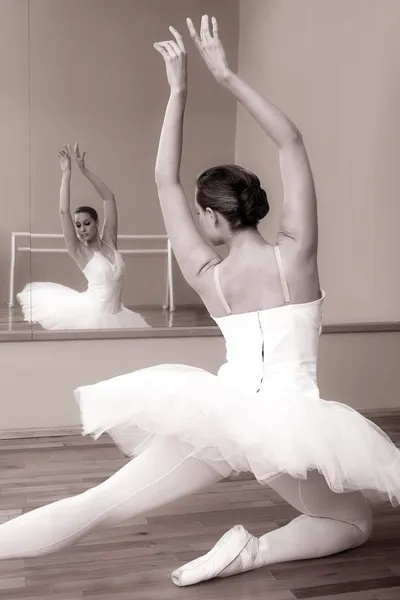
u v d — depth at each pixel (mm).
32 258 3242
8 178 3209
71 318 3244
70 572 1875
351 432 1621
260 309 1683
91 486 2553
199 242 1737
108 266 3305
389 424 3477
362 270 3604
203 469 1682
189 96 3416
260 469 1552
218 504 2377
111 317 3297
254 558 1827
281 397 1626
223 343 3346
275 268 1667
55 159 3252
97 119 3283
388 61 3504
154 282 3371
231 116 3477
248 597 1755
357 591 1792
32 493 2471
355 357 3559
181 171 3461
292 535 1875
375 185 3570
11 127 3193
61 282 3273
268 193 3572
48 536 1616
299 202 1655
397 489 1604
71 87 3238
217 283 1701
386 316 3641
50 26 3186
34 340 3113
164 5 3320
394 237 3621
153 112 3348
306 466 1541
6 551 1607
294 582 1828
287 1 3447
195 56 3398
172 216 1738
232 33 3422
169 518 2252
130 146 3330
